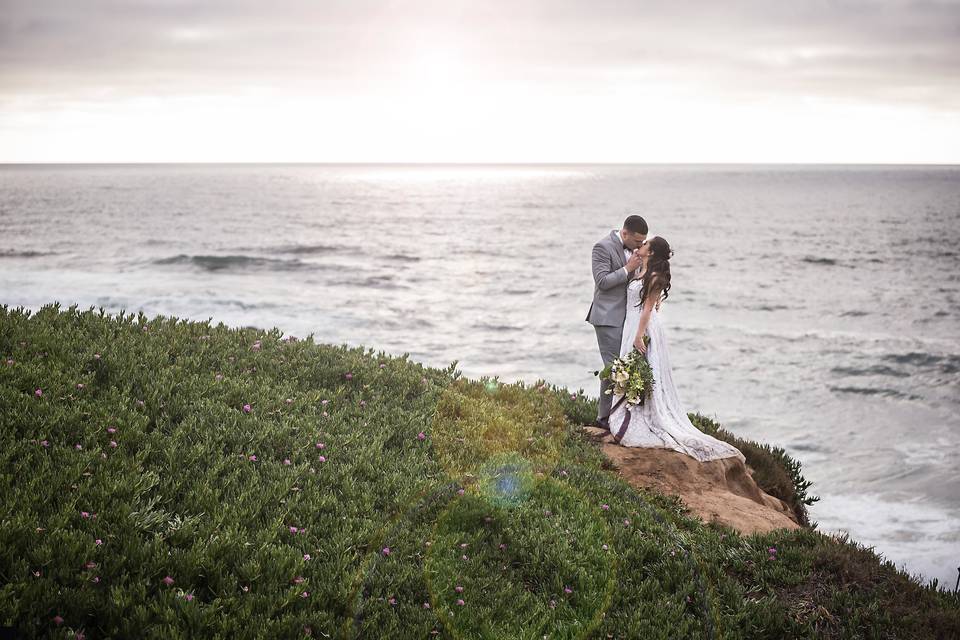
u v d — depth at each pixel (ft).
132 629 12.05
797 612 15.55
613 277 24.94
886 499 51.21
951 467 57.77
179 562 13.75
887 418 71.87
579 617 15.01
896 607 15.60
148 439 18.45
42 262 170.60
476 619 14.46
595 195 629.10
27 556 13.12
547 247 237.25
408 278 164.66
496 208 451.53
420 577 15.38
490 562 16.60
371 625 13.50
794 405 76.18
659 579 16.84
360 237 260.21
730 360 95.14
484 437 24.38
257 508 16.38
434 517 18.03
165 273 160.04
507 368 88.63
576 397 31.24
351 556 15.44
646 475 23.56
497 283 159.22
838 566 16.97
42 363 21.27
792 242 258.16
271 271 171.01
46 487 15.15
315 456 20.04
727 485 24.31
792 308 135.33
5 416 17.62
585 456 23.86
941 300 144.05
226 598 13.41
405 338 103.35
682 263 203.00
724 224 338.54
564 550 17.11
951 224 330.13
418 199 549.54
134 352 24.25
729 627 14.94
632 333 25.36
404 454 21.66
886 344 104.63
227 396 22.36
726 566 17.44
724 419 71.41
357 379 27.20
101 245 210.79
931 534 45.06
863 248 238.68
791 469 30.04
